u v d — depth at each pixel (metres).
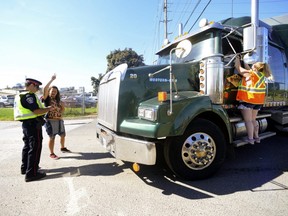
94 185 3.70
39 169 4.40
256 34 4.12
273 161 4.85
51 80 5.18
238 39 4.91
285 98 6.39
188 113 3.55
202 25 4.45
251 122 4.49
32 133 3.97
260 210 2.83
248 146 6.17
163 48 5.70
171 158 3.68
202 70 4.10
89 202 3.12
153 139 3.53
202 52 4.57
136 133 3.51
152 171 4.30
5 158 5.45
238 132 4.52
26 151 4.26
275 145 6.24
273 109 6.21
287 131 6.53
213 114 4.05
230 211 2.82
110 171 4.37
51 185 3.73
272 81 5.87
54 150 6.09
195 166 3.79
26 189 3.59
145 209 2.90
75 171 4.40
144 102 3.83
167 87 4.13
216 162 3.91
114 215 2.78
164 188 3.54
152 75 4.01
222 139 3.94
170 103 3.41
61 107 5.50
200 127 3.77
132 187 3.60
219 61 4.02
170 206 2.97
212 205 2.98
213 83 3.95
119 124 3.77
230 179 3.87
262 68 4.36
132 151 3.50
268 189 3.46
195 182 3.76
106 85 4.47
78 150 6.09
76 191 3.48
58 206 3.02
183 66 4.33
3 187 3.68
